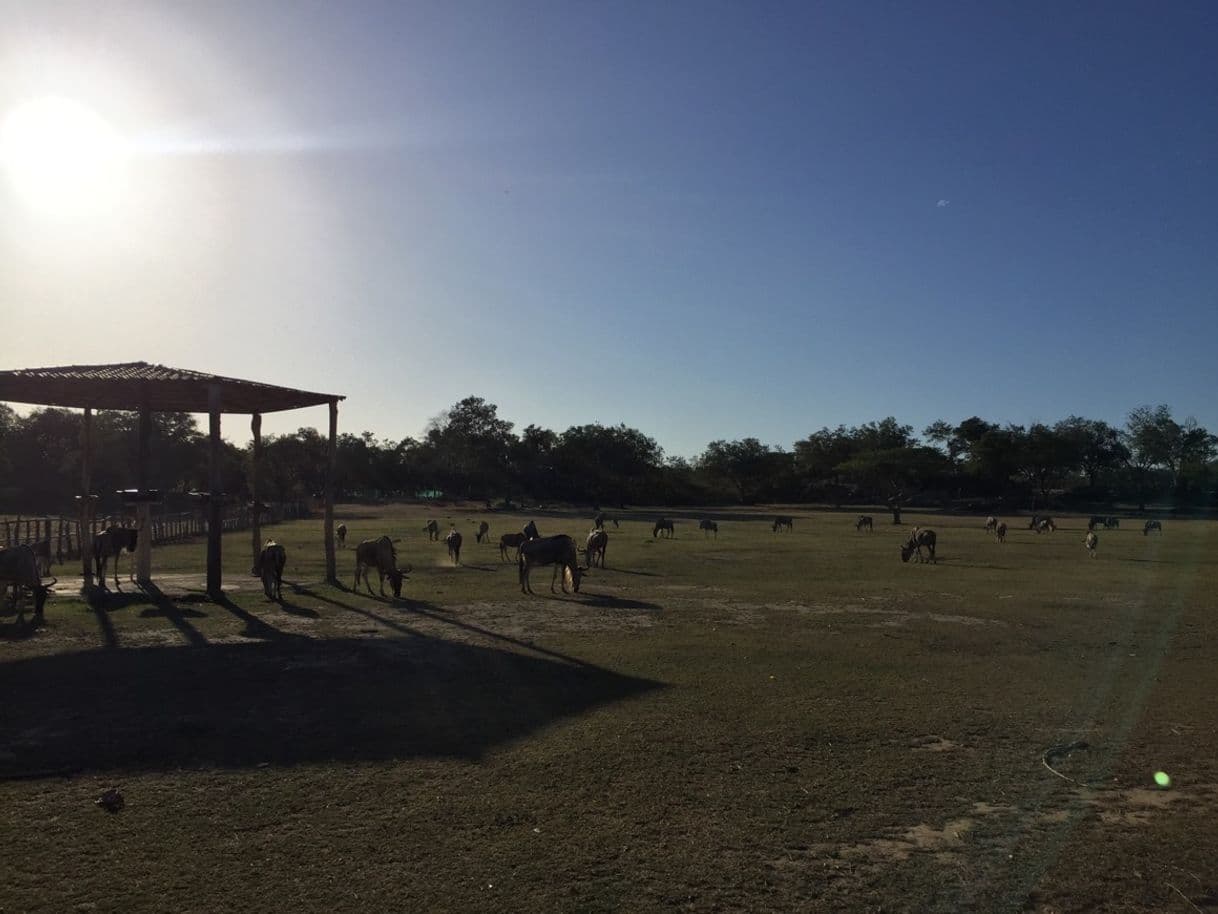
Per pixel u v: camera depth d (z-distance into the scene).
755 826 6.88
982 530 61.34
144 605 18.50
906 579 26.36
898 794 7.62
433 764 8.27
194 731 9.30
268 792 7.50
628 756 8.55
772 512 98.12
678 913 5.50
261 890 5.73
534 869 6.08
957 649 14.56
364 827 6.77
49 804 7.18
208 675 12.05
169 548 36.34
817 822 6.98
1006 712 10.41
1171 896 5.81
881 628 16.69
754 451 133.50
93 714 9.98
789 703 10.71
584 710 10.30
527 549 21.77
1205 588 24.38
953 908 5.60
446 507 105.56
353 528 55.50
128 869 6.02
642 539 47.88
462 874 6.00
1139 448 124.12
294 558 31.72
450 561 31.22
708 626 16.72
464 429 117.31
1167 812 7.29
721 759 8.49
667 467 132.00
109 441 74.69
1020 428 123.75
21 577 16.22
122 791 7.48
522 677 12.08
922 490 125.25
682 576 26.67
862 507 117.12
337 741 8.98
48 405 24.44
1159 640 15.70
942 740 9.25
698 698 10.93
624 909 5.54
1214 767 8.43
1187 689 11.77
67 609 17.69
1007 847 6.56
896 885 5.91
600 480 115.25
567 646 14.45
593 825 6.86
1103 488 124.56
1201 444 123.06
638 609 19.00
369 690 11.25
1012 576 27.66
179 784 7.68
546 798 7.42
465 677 12.05
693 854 6.35
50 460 77.25
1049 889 5.88
